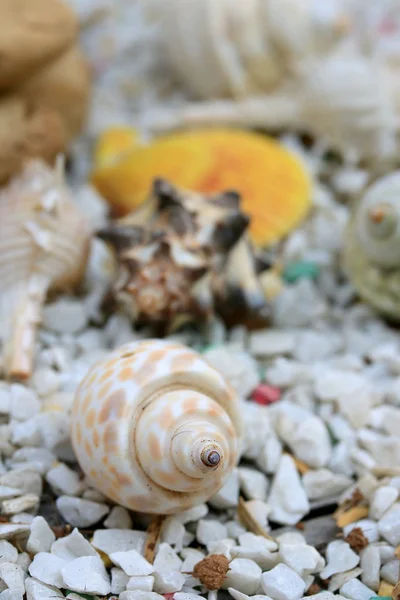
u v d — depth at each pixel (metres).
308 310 0.42
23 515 0.32
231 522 0.33
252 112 0.51
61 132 0.46
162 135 0.53
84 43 0.56
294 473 0.34
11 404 0.36
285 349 0.40
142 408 0.31
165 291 0.37
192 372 0.31
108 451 0.31
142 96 0.57
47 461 0.34
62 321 0.40
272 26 0.51
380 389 0.38
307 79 0.50
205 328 0.40
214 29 0.51
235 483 0.34
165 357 0.32
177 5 0.52
